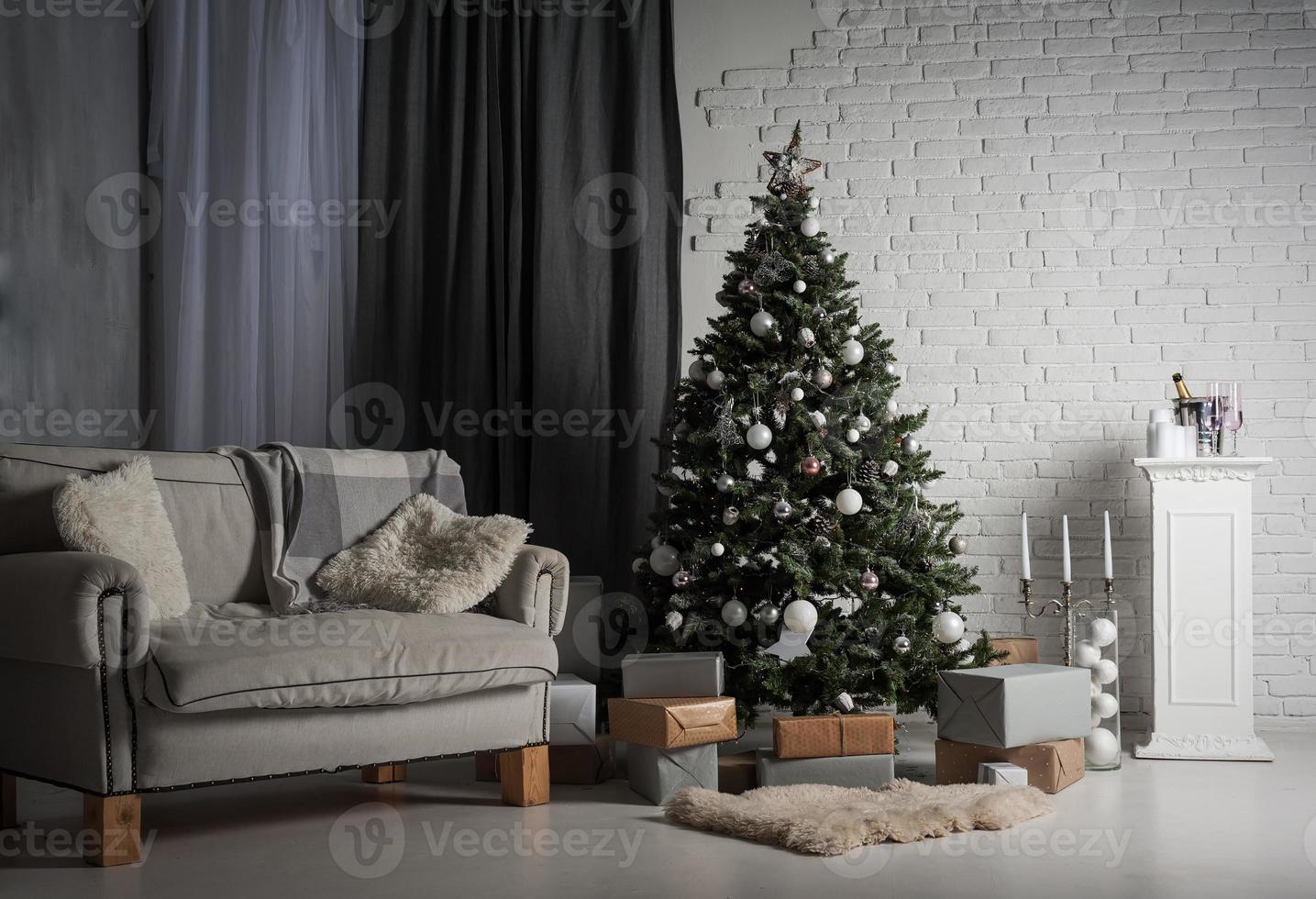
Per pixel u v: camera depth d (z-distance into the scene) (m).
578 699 2.98
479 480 3.92
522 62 4.02
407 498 3.09
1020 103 4.01
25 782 3.03
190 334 3.67
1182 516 3.41
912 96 4.04
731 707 2.79
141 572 2.43
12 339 3.59
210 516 2.80
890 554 3.24
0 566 2.31
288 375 3.78
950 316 3.99
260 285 3.77
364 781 3.02
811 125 4.07
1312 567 3.80
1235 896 2.00
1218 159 3.92
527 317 3.99
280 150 3.78
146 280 3.74
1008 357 3.97
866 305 4.02
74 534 2.38
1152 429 3.50
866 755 2.80
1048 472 3.93
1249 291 3.88
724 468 3.21
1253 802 2.75
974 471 3.96
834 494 3.24
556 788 2.96
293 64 3.81
